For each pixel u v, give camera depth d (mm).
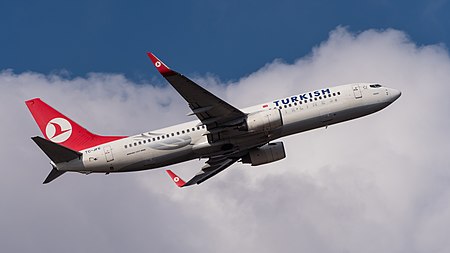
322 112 154000
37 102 160375
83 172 153375
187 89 137125
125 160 152000
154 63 131625
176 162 154625
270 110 149875
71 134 158375
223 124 148625
